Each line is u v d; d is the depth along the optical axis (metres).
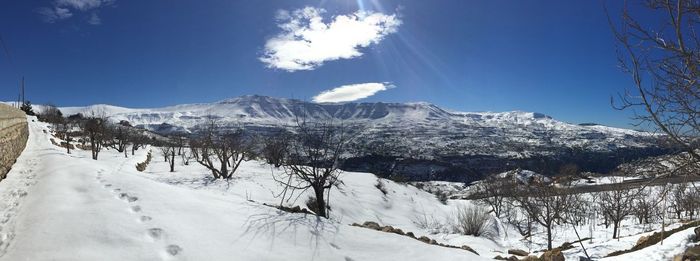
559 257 8.98
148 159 41.31
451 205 42.72
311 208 22.56
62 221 6.77
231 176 28.80
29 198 8.87
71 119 71.44
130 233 6.61
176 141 45.75
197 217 7.73
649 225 22.95
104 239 6.28
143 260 5.88
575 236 26.66
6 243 6.19
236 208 8.80
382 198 35.44
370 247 7.87
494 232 29.45
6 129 14.26
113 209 7.57
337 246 7.61
